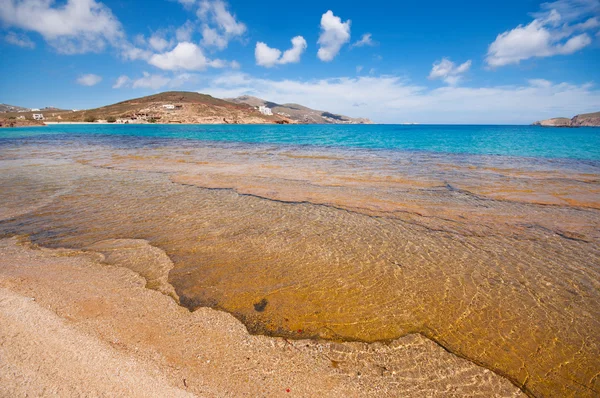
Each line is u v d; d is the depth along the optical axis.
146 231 7.10
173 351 3.44
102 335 3.63
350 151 26.06
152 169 15.54
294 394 2.96
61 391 2.85
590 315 4.29
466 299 4.63
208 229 7.25
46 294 4.45
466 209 9.02
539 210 8.95
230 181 12.67
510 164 18.19
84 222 7.62
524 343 3.76
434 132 72.00
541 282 5.13
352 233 7.12
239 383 3.05
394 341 3.76
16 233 6.88
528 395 3.08
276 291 4.75
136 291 4.64
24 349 3.34
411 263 5.71
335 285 4.95
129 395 2.84
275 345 3.63
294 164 17.77
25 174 13.88
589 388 3.16
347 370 3.30
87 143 32.78
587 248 6.45
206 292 4.68
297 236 6.90
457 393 3.06
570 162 19.23
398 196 10.43
